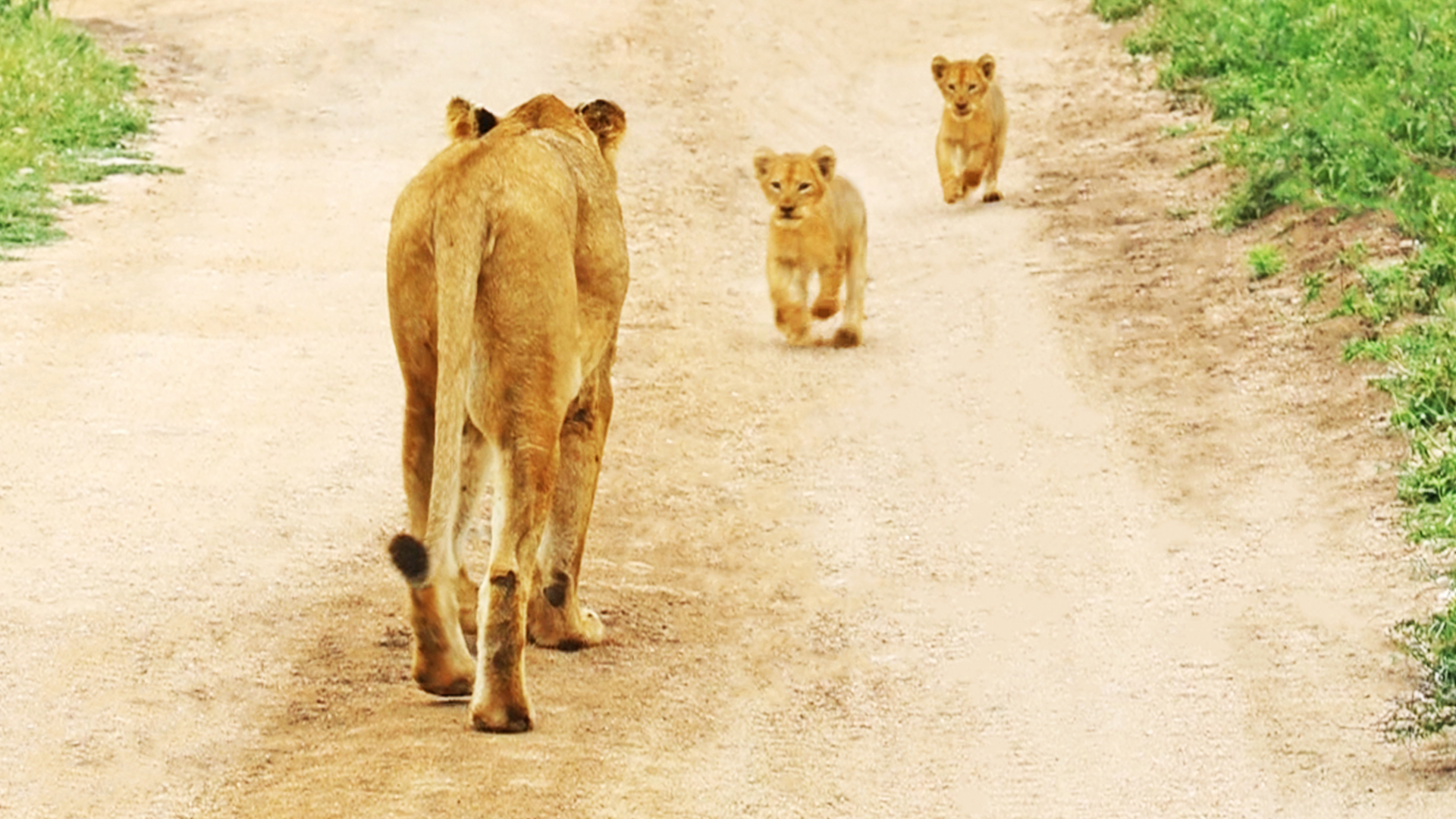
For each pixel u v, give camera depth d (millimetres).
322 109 24922
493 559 8945
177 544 11750
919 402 15102
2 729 9039
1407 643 10242
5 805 8266
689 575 11766
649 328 17250
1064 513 12695
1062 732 9508
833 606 11281
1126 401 14750
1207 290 17109
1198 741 9352
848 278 16625
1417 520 11758
